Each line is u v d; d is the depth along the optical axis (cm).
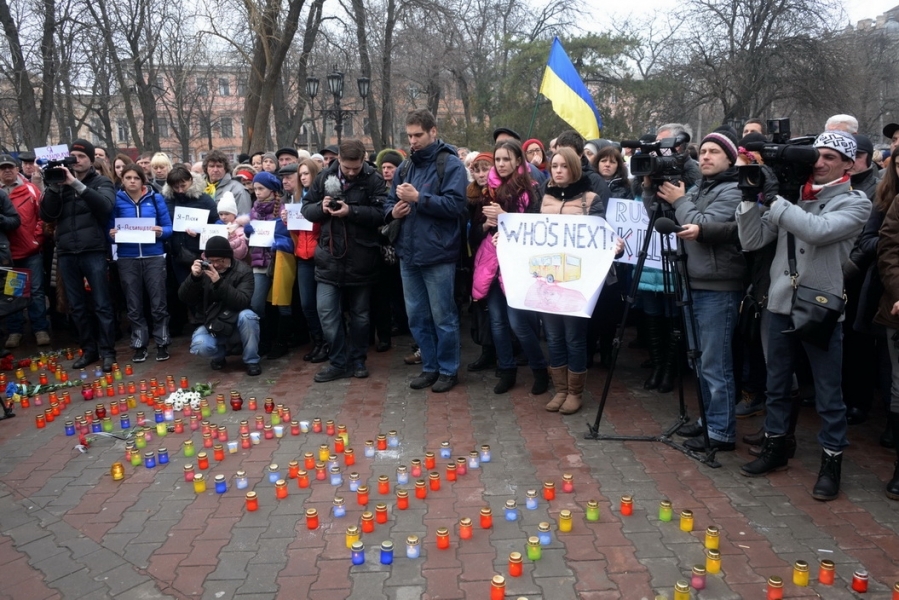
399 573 325
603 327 639
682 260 429
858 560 325
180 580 325
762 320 419
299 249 665
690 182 523
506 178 543
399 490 393
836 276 367
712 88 2684
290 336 781
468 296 680
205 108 4666
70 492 423
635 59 3375
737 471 427
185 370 694
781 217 354
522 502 395
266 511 393
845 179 361
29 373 701
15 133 2925
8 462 472
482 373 654
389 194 599
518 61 3203
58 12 2164
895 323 367
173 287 802
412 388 609
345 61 2403
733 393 444
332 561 337
